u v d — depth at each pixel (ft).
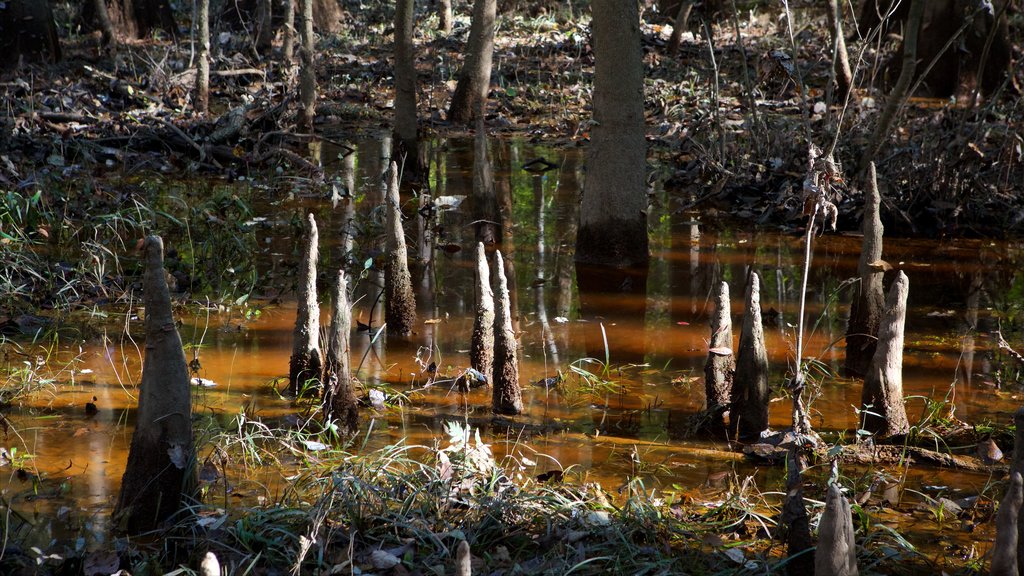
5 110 40.32
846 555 10.16
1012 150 32.19
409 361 20.26
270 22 61.52
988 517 14.38
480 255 18.88
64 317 22.03
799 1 69.51
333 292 16.53
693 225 31.30
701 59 58.13
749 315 16.74
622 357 20.63
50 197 30.09
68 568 12.43
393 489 14.20
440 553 12.76
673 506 14.51
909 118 40.40
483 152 28.73
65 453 15.80
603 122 26.35
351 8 77.25
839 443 16.84
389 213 21.27
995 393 18.75
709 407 17.57
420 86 52.49
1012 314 23.16
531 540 13.29
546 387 19.03
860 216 30.76
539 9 75.56
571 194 34.45
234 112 40.01
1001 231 30.73
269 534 13.21
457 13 76.54
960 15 49.14
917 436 16.84
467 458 14.96
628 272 26.35
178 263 25.61
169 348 13.25
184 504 13.61
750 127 35.76
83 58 54.80
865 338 19.86
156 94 46.16
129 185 33.55
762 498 14.79
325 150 40.60
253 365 19.81
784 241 29.60
